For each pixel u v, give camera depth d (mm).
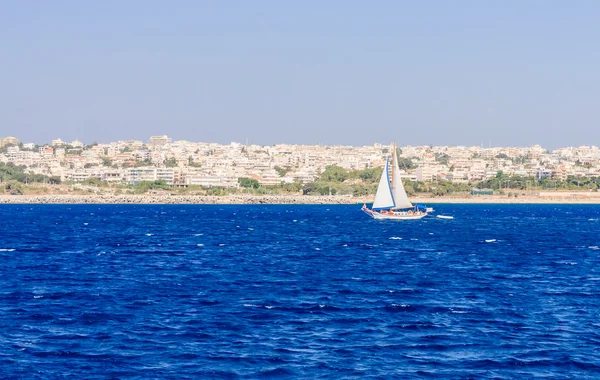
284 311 81375
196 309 82562
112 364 60844
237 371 59062
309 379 57281
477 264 129000
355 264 129000
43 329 72562
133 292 94750
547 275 113062
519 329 73062
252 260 136250
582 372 59688
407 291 95938
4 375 58094
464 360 62250
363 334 70625
